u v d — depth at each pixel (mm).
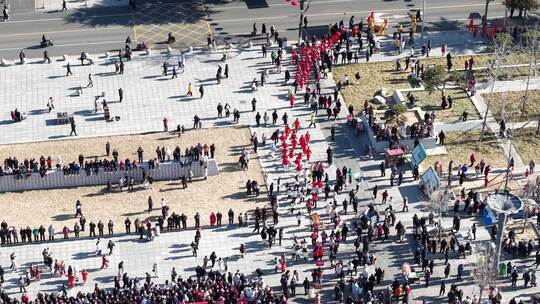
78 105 127250
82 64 135000
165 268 102938
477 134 122312
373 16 140375
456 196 111875
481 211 108625
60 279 101312
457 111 126000
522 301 95688
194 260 104000
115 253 104625
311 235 107188
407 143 119500
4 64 134750
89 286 100438
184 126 123875
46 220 109438
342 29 138625
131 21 145500
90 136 121812
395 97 128000
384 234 106625
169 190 114062
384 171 115812
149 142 120812
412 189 113688
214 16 147000
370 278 99250
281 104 128125
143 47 137875
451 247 104312
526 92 125250
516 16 146875
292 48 137875
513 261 103125
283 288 99000
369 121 121500
